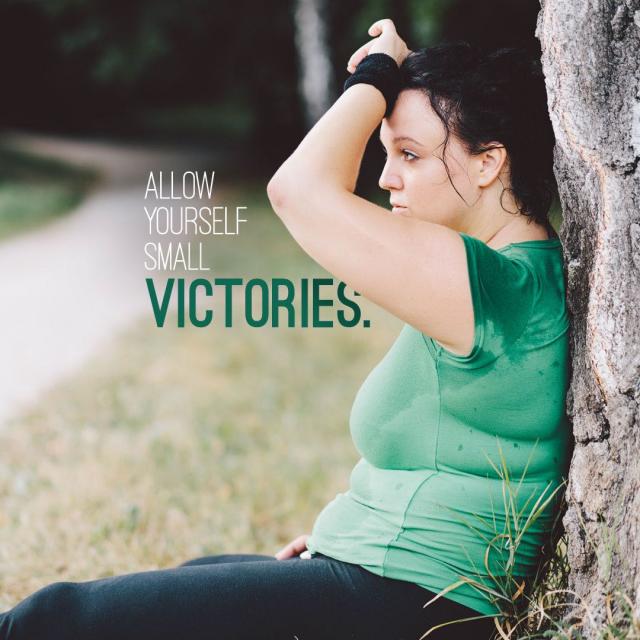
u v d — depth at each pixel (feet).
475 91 5.91
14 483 15.48
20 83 116.26
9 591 10.71
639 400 5.48
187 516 13.85
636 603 5.36
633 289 5.53
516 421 5.78
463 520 5.74
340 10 60.90
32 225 56.95
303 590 5.64
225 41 77.97
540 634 5.76
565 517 5.97
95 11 80.48
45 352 27.91
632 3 5.52
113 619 5.42
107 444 18.37
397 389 5.91
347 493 6.31
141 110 135.95
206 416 20.89
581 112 5.73
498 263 5.69
